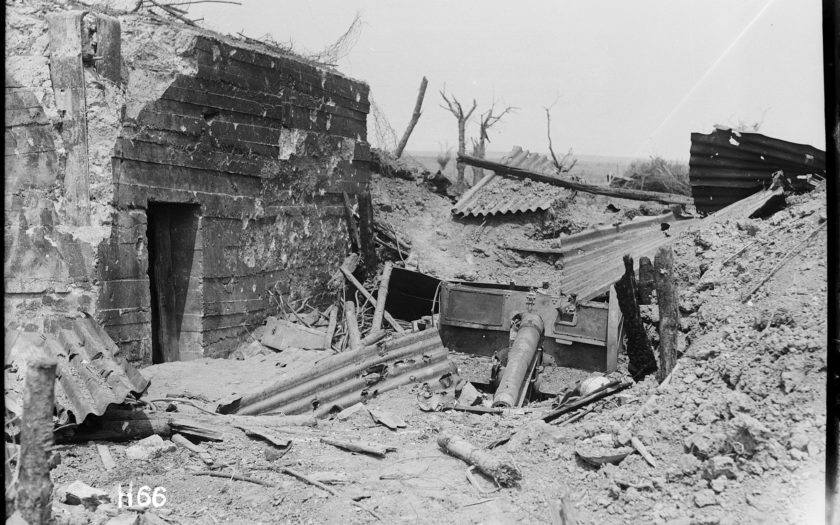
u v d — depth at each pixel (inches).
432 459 294.2
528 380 432.1
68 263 370.6
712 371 273.7
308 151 564.7
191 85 435.8
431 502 249.0
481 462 270.1
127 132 392.5
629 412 281.7
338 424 353.4
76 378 298.7
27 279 377.1
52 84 370.6
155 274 452.8
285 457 295.0
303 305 556.4
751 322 290.0
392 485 265.7
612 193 769.6
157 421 311.7
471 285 526.0
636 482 235.1
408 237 748.6
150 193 408.5
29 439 175.3
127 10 432.1
